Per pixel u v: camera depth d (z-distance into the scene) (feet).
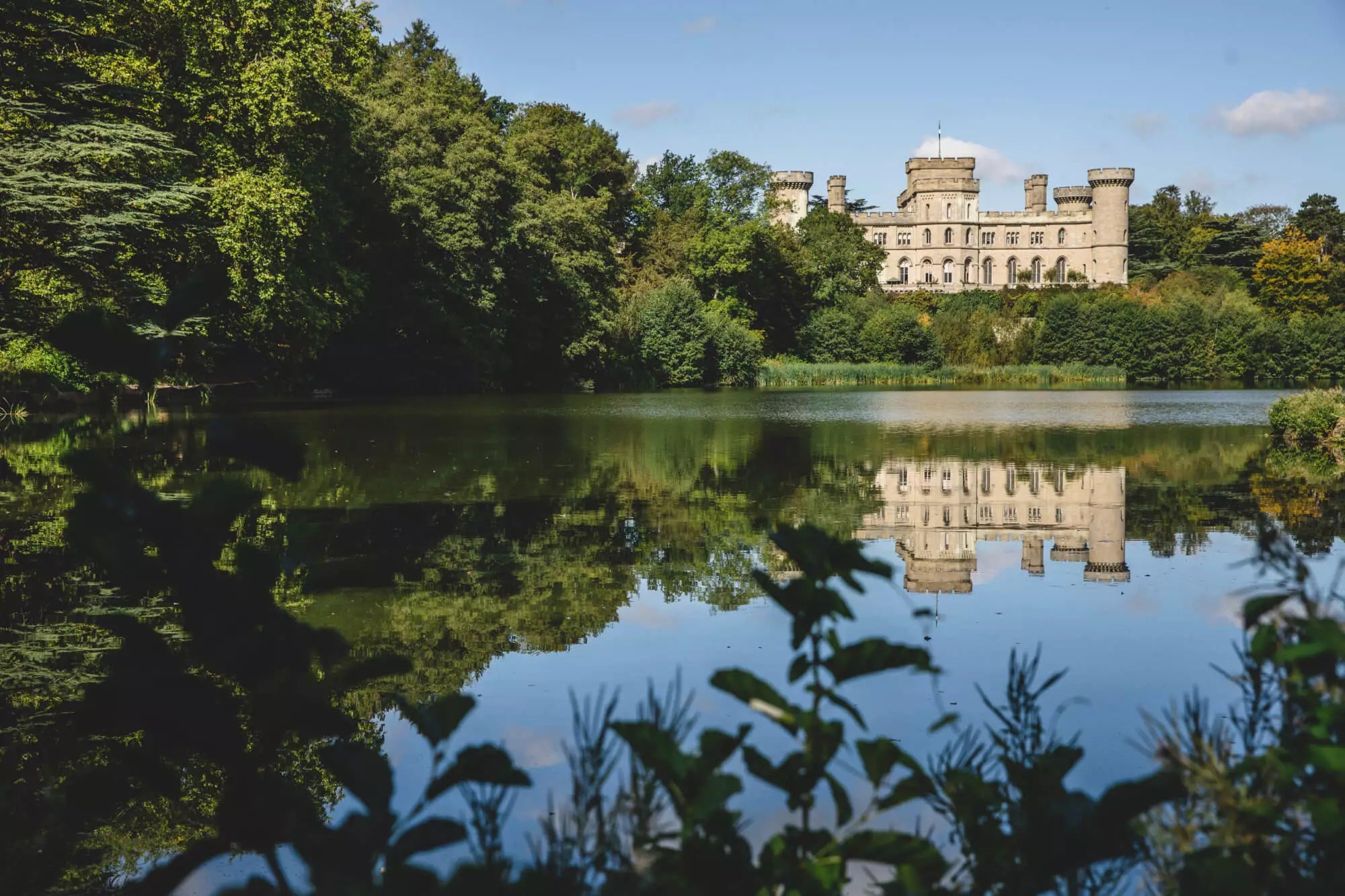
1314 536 31.89
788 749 13.69
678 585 25.76
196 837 11.49
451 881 4.10
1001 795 5.36
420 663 19.22
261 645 4.66
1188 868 4.33
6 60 27.09
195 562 4.50
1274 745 5.38
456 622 22.29
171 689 4.66
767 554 29.84
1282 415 64.59
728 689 4.83
